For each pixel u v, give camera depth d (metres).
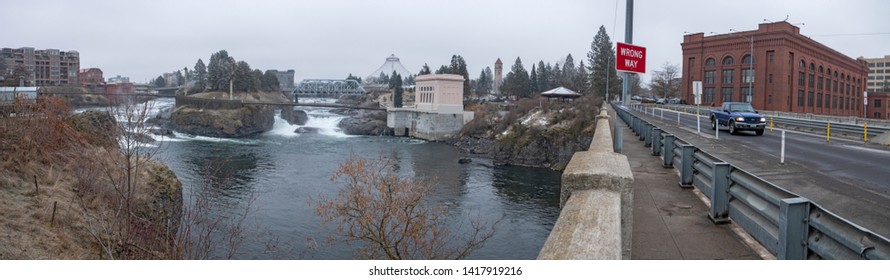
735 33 85.94
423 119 128.88
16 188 23.81
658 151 14.62
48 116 30.91
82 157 26.56
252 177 53.34
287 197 42.44
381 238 22.42
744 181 6.04
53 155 28.91
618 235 2.78
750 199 5.82
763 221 5.45
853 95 109.62
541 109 95.44
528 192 52.47
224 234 24.81
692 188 9.17
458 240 30.72
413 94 185.12
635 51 11.20
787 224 4.29
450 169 69.88
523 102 110.31
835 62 98.31
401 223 23.78
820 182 12.06
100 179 25.20
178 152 76.06
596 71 113.94
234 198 41.44
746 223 5.90
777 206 4.98
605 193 3.88
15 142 27.81
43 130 29.59
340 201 30.44
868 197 10.19
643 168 12.00
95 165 25.42
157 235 21.88
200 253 19.81
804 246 4.30
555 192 52.75
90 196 24.20
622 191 4.27
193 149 82.25
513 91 159.62
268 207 38.34
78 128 31.92
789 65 82.00
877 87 150.75
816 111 91.88
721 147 20.25
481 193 50.81
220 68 189.62
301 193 44.25
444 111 125.94
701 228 6.54
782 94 79.94
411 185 32.62
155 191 26.78
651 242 5.98
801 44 84.06
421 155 86.69
